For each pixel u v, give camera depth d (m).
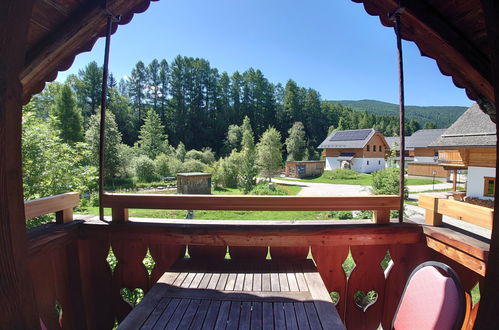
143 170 24.58
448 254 1.62
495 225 0.79
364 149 32.47
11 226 0.76
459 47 1.69
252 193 17.70
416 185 21.12
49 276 1.64
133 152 28.16
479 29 1.58
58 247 1.68
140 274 1.92
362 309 1.92
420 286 1.22
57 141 6.92
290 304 1.35
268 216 9.94
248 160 20.78
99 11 1.72
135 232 1.88
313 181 25.98
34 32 1.61
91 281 1.94
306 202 1.84
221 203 1.84
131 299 2.68
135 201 1.90
